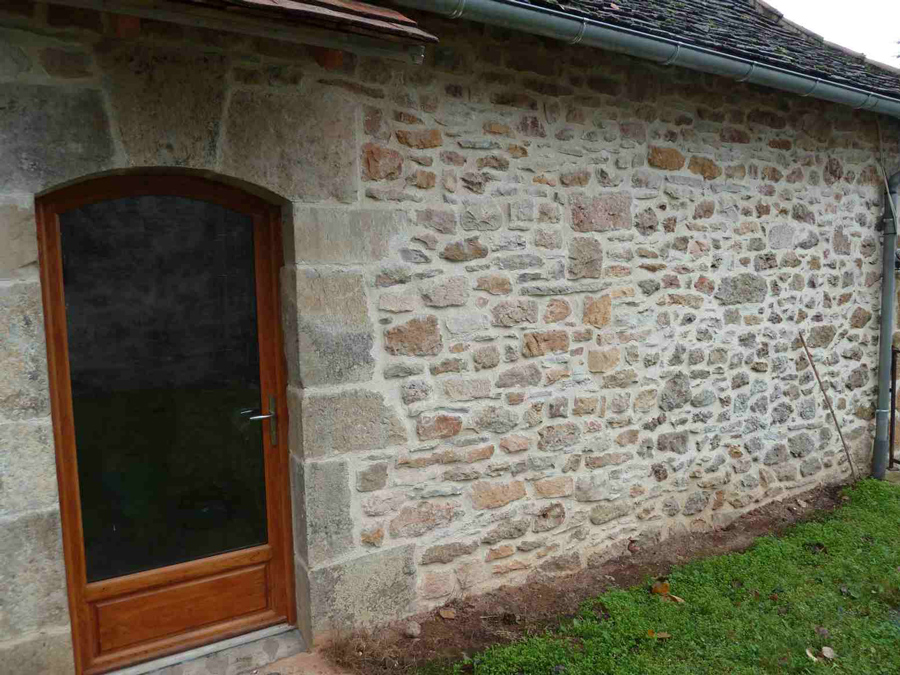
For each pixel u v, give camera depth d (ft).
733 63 10.35
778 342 13.70
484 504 10.02
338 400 8.55
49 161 6.60
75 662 7.68
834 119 14.03
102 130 6.81
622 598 10.07
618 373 11.32
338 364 8.52
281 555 9.09
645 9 11.03
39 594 7.00
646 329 11.59
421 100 8.94
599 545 11.39
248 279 8.54
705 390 12.57
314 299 8.25
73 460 7.55
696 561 11.47
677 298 11.94
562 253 10.45
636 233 11.27
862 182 14.90
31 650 7.00
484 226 9.63
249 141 7.62
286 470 8.93
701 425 12.59
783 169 13.29
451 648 8.86
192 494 8.42
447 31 9.07
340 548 8.75
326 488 8.56
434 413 9.41
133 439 7.97
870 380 15.88
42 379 6.84
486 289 9.73
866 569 11.10
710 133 12.05
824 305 14.52
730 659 8.63
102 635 7.94
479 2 7.91
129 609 8.09
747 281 12.97
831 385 14.97
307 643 8.75
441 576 9.73
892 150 15.43
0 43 6.29
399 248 8.89
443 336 9.39
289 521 9.00
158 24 6.98
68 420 7.48
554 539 10.84
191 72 7.20
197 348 8.29
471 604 9.90
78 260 7.44
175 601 8.40
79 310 7.49
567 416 10.78
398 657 8.63
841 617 9.68
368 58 8.43
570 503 10.97
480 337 9.75
